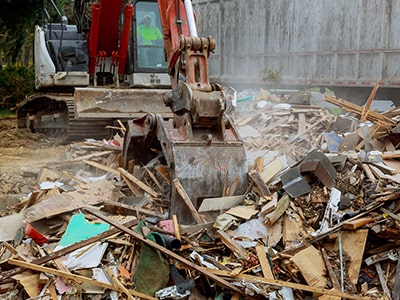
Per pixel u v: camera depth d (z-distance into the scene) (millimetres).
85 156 7840
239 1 17000
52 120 11617
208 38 5602
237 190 5375
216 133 5578
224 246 4754
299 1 14750
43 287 4449
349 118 7738
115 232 4793
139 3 10508
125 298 4332
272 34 15750
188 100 5359
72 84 10805
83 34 11375
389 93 13227
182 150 5328
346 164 5633
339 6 13617
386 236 4523
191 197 5238
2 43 24562
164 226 4910
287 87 15633
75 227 5109
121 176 6297
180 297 4254
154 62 10586
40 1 21531
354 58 13391
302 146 7340
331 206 4922
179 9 6004
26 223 5234
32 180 8023
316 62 14391
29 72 21891
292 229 4816
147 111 9844
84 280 4414
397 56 12430
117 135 8602
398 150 6465
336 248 4570
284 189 5086
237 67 17344
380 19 12688
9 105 20391
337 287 4285
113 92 9758
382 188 5145
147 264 4402
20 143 11430
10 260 4488
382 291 4348
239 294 4281
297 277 4438
